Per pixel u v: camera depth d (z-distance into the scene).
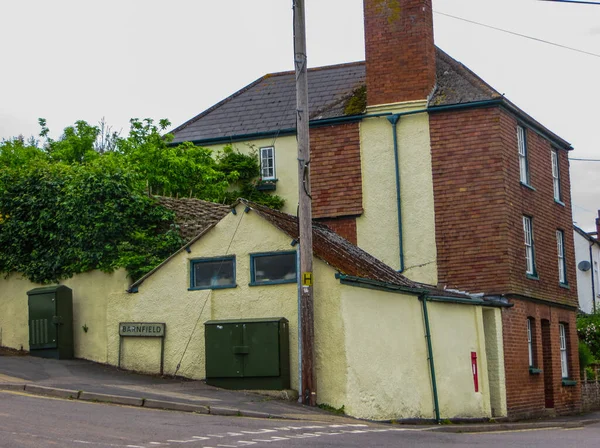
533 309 26.06
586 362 30.78
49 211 21.83
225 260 19.38
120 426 12.80
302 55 18.36
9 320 22.05
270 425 14.50
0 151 34.69
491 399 23.33
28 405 14.23
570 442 14.02
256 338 18.17
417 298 20.08
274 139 30.91
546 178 28.27
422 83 25.80
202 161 30.42
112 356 20.25
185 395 16.83
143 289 20.11
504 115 25.25
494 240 24.48
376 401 18.20
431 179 25.36
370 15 26.59
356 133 26.45
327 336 17.86
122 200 21.42
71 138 35.62
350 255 20.83
